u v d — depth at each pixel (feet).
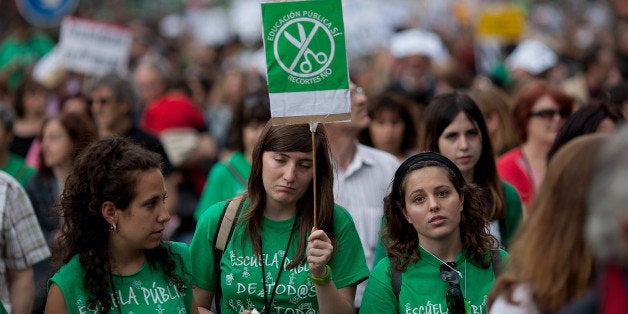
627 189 24.41
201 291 46.73
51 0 131.44
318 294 43.70
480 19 146.72
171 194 78.69
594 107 55.83
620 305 25.34
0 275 49.80
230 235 46.39
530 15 240.53
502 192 56.13
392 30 170.60
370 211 58.80
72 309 40.50
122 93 77.92
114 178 39.75
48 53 148.46
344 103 43.70
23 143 88.63
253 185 46.24
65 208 40.96
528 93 67.10
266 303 45.55
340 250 46.09
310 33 43.70
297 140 44.57
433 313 43.91
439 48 124.16
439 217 44.09
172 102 94.22
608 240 25.02
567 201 30.48
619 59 128.47
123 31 113.80
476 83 119.96
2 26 185.88
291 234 46.01
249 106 67.41
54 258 41.75
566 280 30.48
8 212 50.03
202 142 94.63
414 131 73.56
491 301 33.04
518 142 68.90
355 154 59.67
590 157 30.30
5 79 107.96
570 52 180.75
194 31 212.23
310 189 46.32
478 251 44.88
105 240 41.01
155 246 40.73
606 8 245.86
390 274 45.11
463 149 55.62
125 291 41.11
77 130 67.41
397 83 100.73
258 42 168.55
